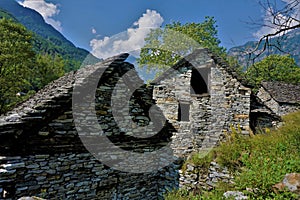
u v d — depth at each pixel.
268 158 6.16
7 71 20.86
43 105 5.26
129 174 6.94
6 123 4.75
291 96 21.09
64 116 5.68
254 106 10.73
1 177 4.83
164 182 7.65
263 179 4.93
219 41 19.53
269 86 22.25
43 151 5.42
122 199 6.79
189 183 7.13
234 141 7.80
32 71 24.16
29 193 5.21
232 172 6.48
